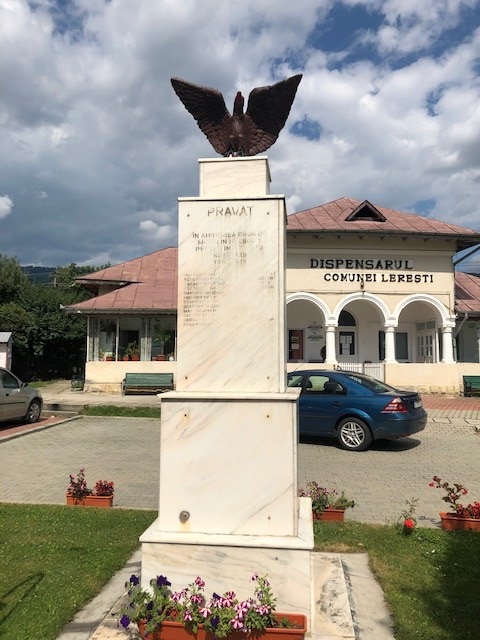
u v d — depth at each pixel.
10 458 9.61
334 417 10.64
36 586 4.06
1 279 34.62
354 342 23.22
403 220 22.81
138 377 20.09
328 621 3.46
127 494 7.16
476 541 5.15
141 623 3.25
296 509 3.46
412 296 21.19
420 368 20.09
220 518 3.50
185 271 3.78
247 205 3.77
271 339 3.68
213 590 3.36
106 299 22.14
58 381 30.69
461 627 3.53
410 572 4.40
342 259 21.16
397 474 8.46
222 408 3.54
